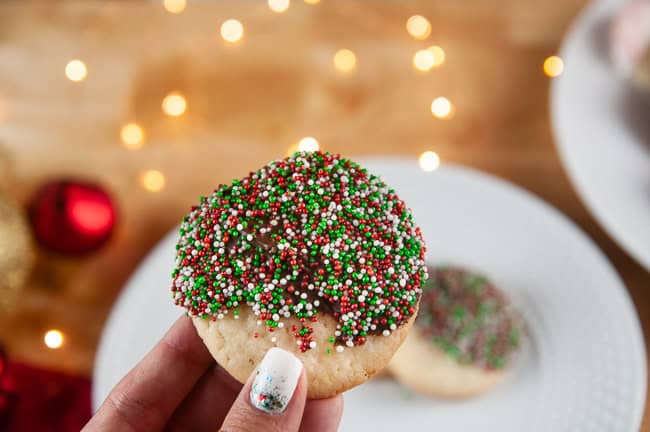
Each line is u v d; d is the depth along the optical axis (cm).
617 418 31
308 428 27
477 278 34
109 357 34
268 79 41
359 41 42
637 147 37
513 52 41
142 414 29
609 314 33
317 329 24
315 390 24
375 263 24
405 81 41
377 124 40
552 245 35
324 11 43
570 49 39
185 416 30
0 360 34
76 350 36
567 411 32
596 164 36
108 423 28
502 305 34
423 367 32
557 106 38
